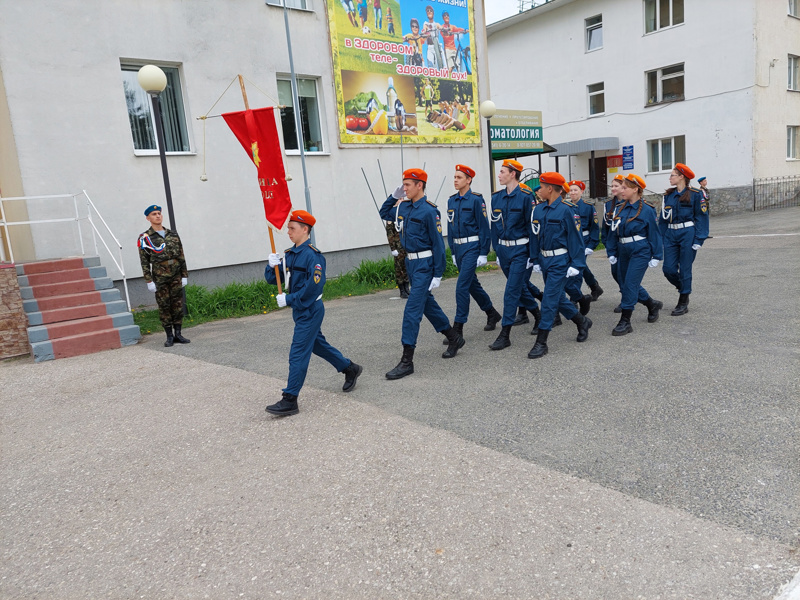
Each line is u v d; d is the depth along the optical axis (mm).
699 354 5750
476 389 5266
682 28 22109
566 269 6098
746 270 10172
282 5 12656
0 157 10711
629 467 3627
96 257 9438
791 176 22625
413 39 14875
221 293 10516
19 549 3318
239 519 3410
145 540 3293
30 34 9672
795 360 5367
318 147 13656
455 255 6801
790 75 22500
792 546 2783
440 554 2926
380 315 9203
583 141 23578
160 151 9203
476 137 16438
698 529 2963
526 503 3309
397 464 3895
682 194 7270
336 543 3092
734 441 3861
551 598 2568
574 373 5477
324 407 5109
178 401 5633
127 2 10641
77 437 4918
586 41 25391
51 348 7715
